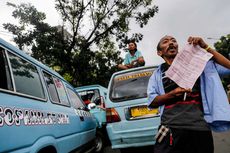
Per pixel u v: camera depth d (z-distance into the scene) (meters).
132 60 7.98
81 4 23.05
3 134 2.39
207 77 2.57
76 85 24.14
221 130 2.55
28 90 3.32
